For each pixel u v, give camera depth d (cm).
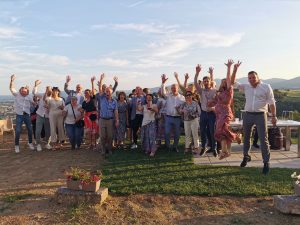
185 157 559
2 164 559
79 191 368
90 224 323
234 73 466
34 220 332
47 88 680
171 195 387
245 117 472
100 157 593
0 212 352
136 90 667
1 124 845
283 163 531
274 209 345
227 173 459
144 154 591
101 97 605
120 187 410
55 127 685
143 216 337
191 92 594
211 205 358
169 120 603
